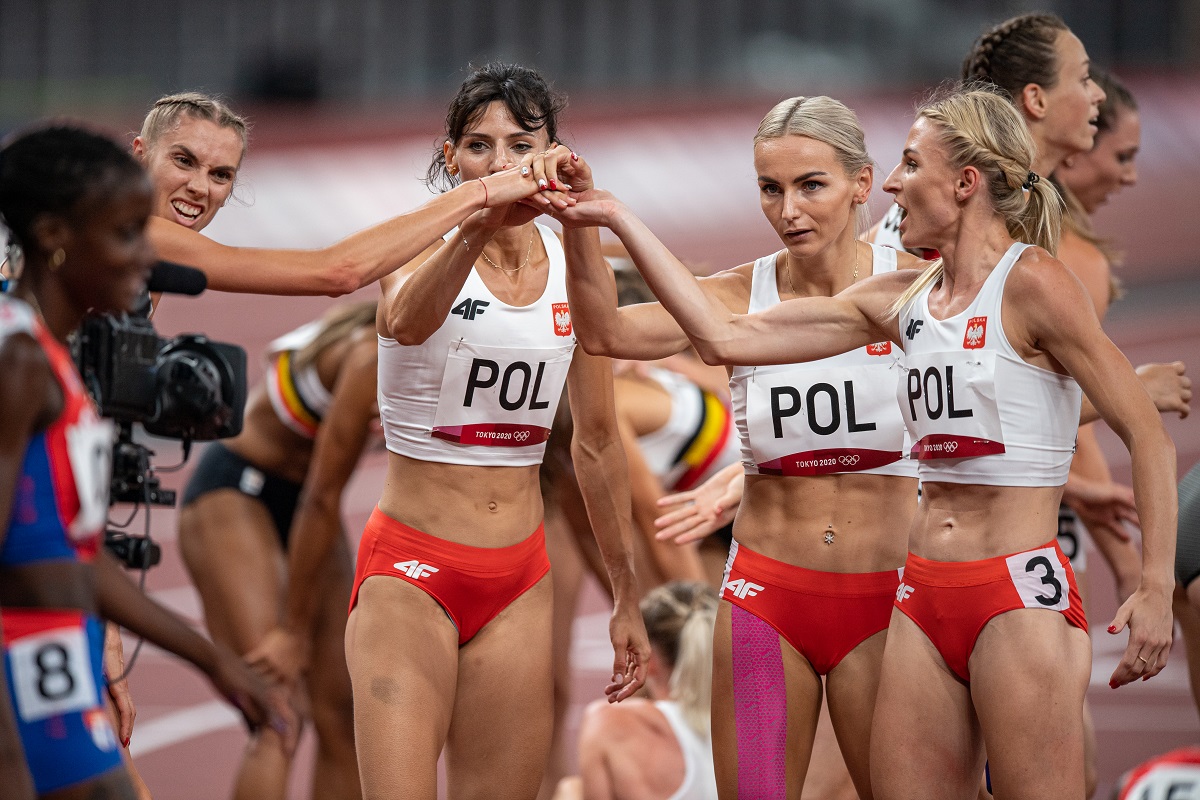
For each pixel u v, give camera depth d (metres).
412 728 13.48
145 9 79.88
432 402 14.08
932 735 12.76
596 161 78.88
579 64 85.62
